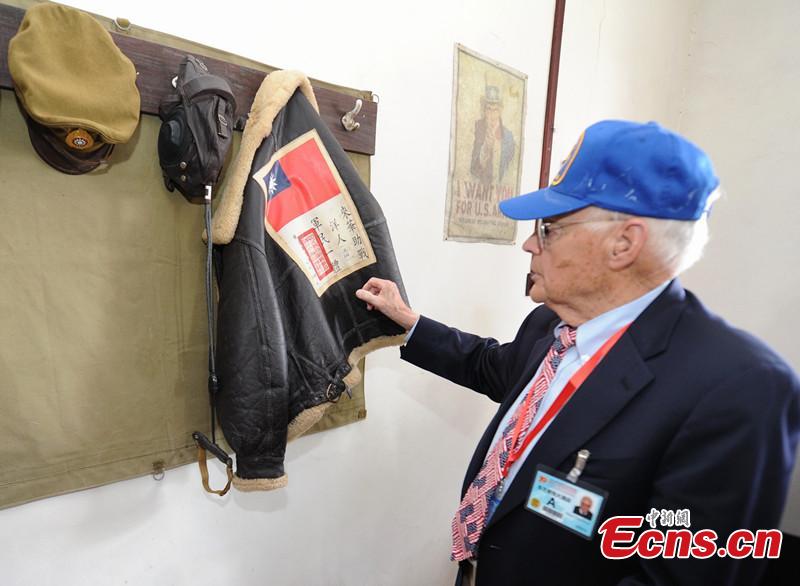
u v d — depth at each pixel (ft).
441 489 4.54
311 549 3.49
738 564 1.60
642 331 1.92
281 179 2.38
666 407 1.76
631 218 1.79
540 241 2.10
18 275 1.97
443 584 4.78
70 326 2.12
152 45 2.11
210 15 2.41
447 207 3.95
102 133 1.75
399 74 3.36
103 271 2.18
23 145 1.91
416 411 4.13
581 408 1.92
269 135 2.29
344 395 3.45
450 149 3.85
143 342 2.34
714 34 6.27
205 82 1.98
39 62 1.64
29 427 2.06
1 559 2.12
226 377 2.15
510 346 2.95
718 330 1.84
